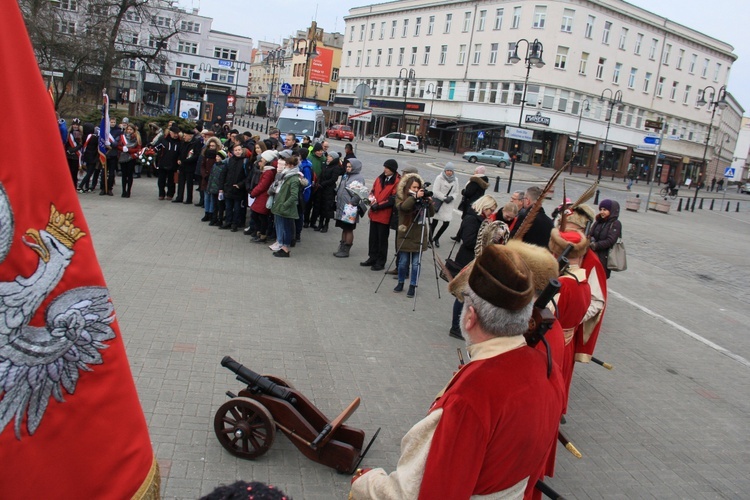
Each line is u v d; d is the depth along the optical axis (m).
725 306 10.70
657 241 17.50
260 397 4.18
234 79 79.69
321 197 12.34
